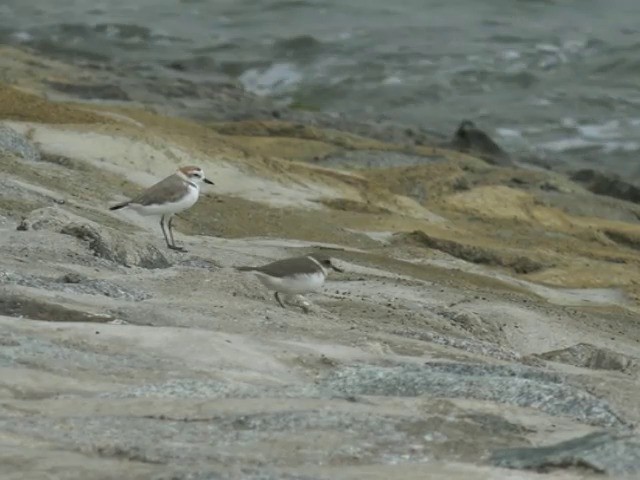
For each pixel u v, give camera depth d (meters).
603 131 43.25
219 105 39.69
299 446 9.94
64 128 26.50
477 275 22.39
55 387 11.28
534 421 11.08
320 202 26.19
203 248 20.44
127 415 10.52
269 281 15.20
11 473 8.97
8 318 13.17
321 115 40.81
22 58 41.78
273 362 12.71
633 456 9.93
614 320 20.48
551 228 28.44
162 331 13.02
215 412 10.68
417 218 26.98
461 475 9.47
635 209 31.84
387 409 11.01
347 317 16.38
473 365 13.13
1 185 21.34
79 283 15.45
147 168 25.61
